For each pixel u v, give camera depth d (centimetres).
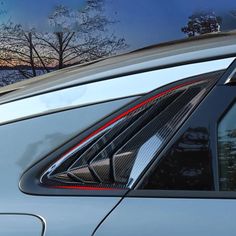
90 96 194
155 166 180
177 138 183
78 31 752
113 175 181
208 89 188
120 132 186
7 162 188
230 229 169
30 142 191
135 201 175
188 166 180
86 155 185
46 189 181
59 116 193
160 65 195
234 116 185
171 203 174
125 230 170
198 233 168
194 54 196
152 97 189
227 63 190
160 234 168
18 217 176
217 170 180
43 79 234
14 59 755
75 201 177
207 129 183
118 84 194
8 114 199
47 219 174
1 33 747
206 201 175
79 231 171
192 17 746
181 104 187
